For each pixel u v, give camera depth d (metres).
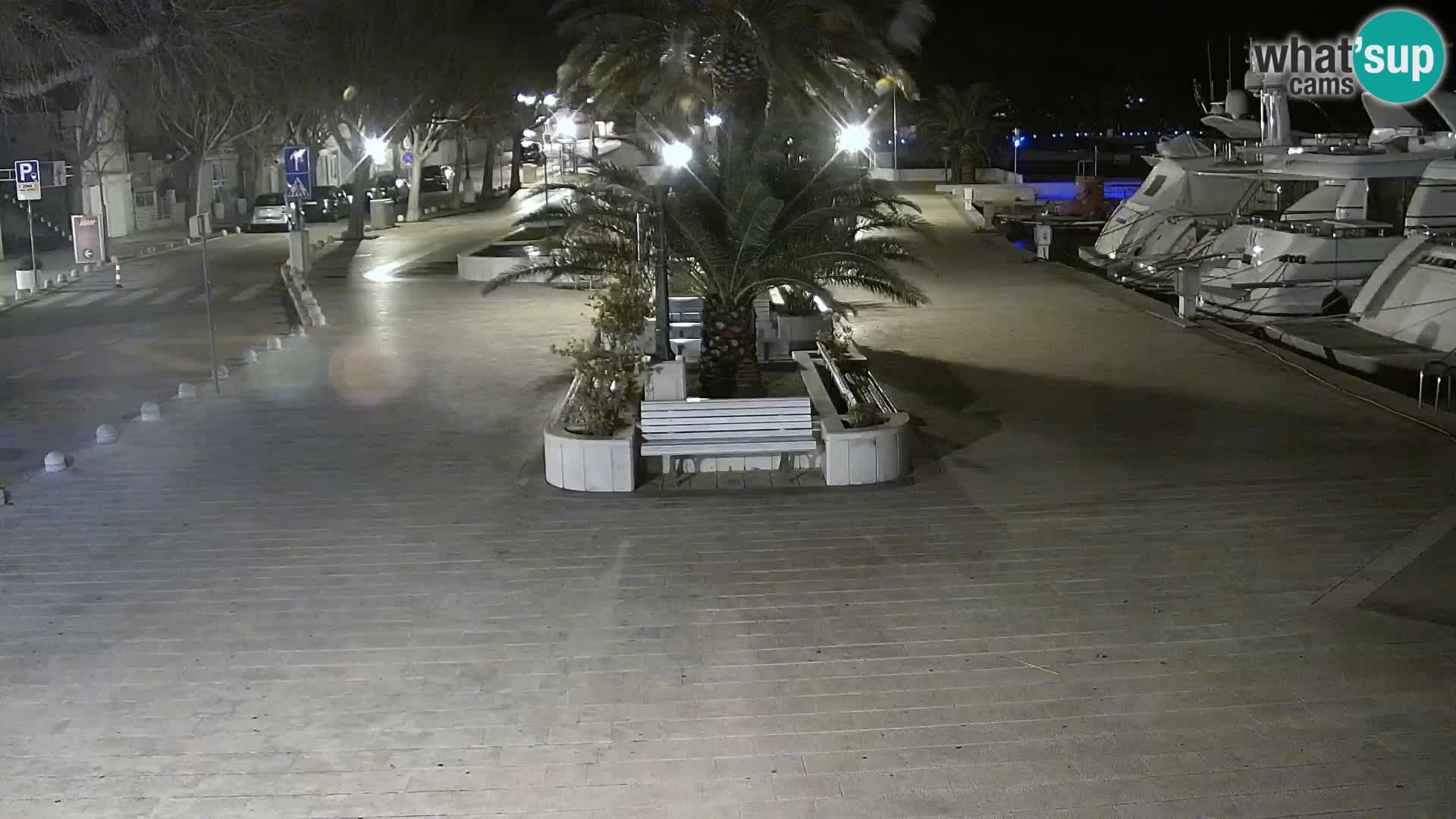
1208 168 31.98
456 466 11.73
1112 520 9.77
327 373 16.56
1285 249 25.41
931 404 14.23
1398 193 26.84
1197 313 20.80
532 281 26.83
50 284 27.95
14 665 7.30
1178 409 13.81
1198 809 5.48
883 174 59.62
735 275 12.88
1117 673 6.91
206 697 6.81
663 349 12.05
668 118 23.80
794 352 15.36
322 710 6.62
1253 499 10.28
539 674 7.03
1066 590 8.24
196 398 15.05
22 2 25.08
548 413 13.95
